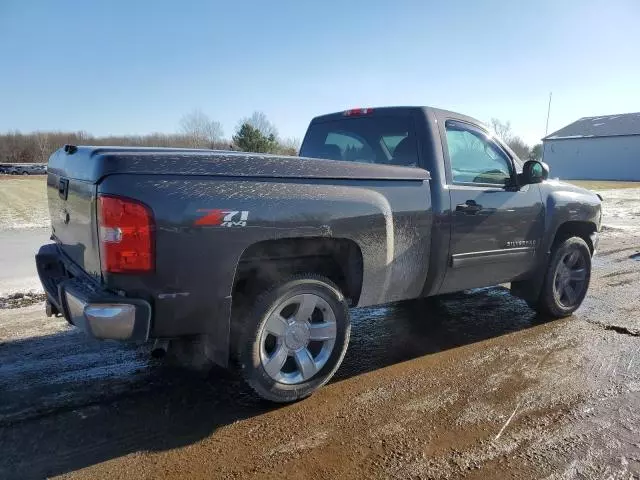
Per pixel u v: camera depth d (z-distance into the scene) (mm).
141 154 2629
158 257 2615
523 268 4605
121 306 2555
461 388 3510
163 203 2602
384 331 4711
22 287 5918
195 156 2744
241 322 3086
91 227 2744
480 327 4828
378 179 3436
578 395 3404
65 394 3346
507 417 3111
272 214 2906
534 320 5047
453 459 2678
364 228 3301
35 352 4047
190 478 2508
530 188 4578
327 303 3324
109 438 2846
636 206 18984
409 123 3996
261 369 3096
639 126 51594
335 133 4711
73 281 2957
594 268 7633
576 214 4965
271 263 3309
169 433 2910
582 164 55188
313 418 3096
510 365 3916
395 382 3607
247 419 3076
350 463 2641
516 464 2633
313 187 3113
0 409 3129
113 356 3986
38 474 2514
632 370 3822
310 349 3449
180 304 2723
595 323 4961
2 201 19422
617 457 2693
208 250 2732
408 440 2855
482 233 4090
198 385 3510
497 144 4434
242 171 2867
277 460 2662
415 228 3625
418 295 3873
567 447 2787
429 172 3783
